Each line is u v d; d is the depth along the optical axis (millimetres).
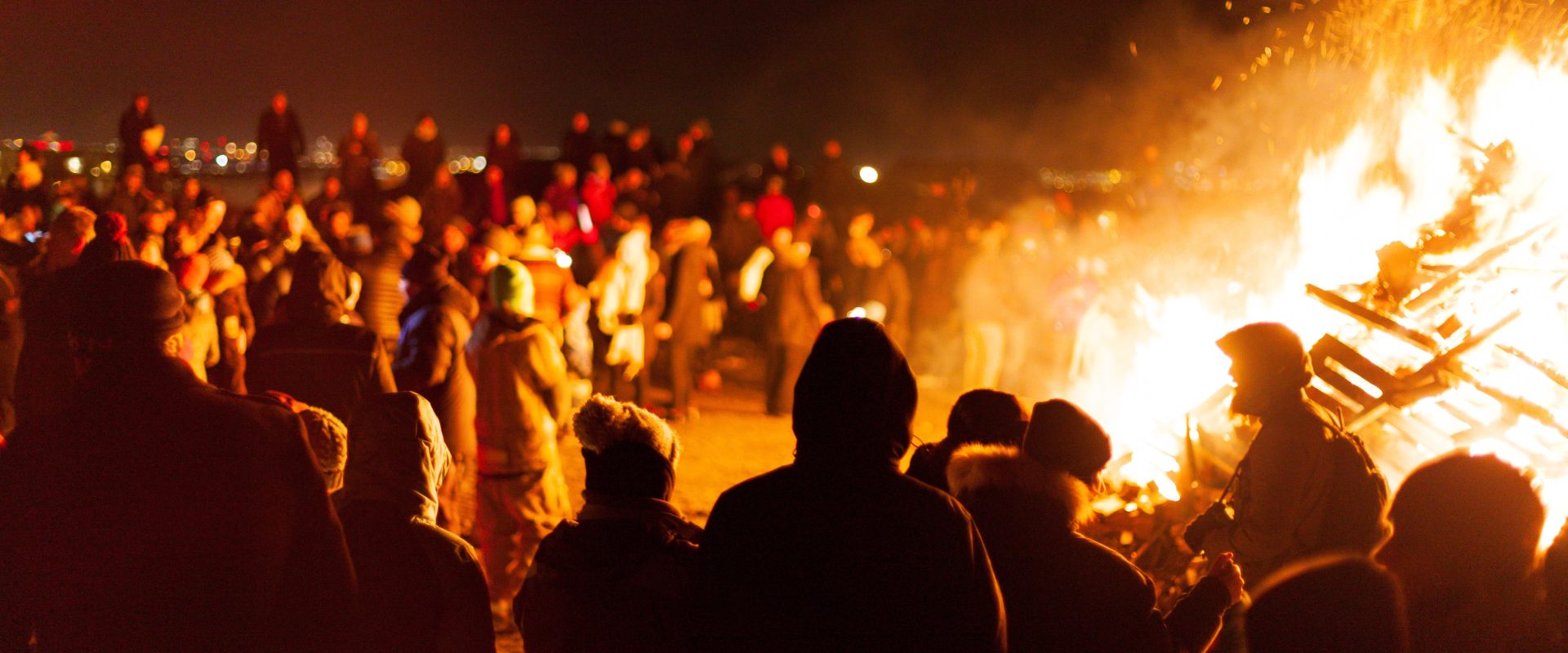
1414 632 2215
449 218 15922
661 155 23016
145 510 2188
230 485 2230
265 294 8094
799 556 2281
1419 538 2174
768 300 11516
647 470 3102
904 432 2393
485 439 5602
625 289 10961
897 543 2268
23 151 11523
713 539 2400
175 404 2268
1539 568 2293
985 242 12469
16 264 7500
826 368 2350
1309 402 3525
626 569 2971
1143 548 4773
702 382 13336
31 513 2191
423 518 3162
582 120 21750
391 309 8359
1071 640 2682
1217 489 4836
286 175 12586
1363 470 3416
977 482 2795
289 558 2326
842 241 20719
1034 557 2719
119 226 5160
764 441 10336
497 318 5613
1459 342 4496
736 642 2330
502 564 5633
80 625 2195
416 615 3010
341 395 5215
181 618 2203
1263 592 2676
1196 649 2920
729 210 18094
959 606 2279
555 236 14117
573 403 9633
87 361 2285
